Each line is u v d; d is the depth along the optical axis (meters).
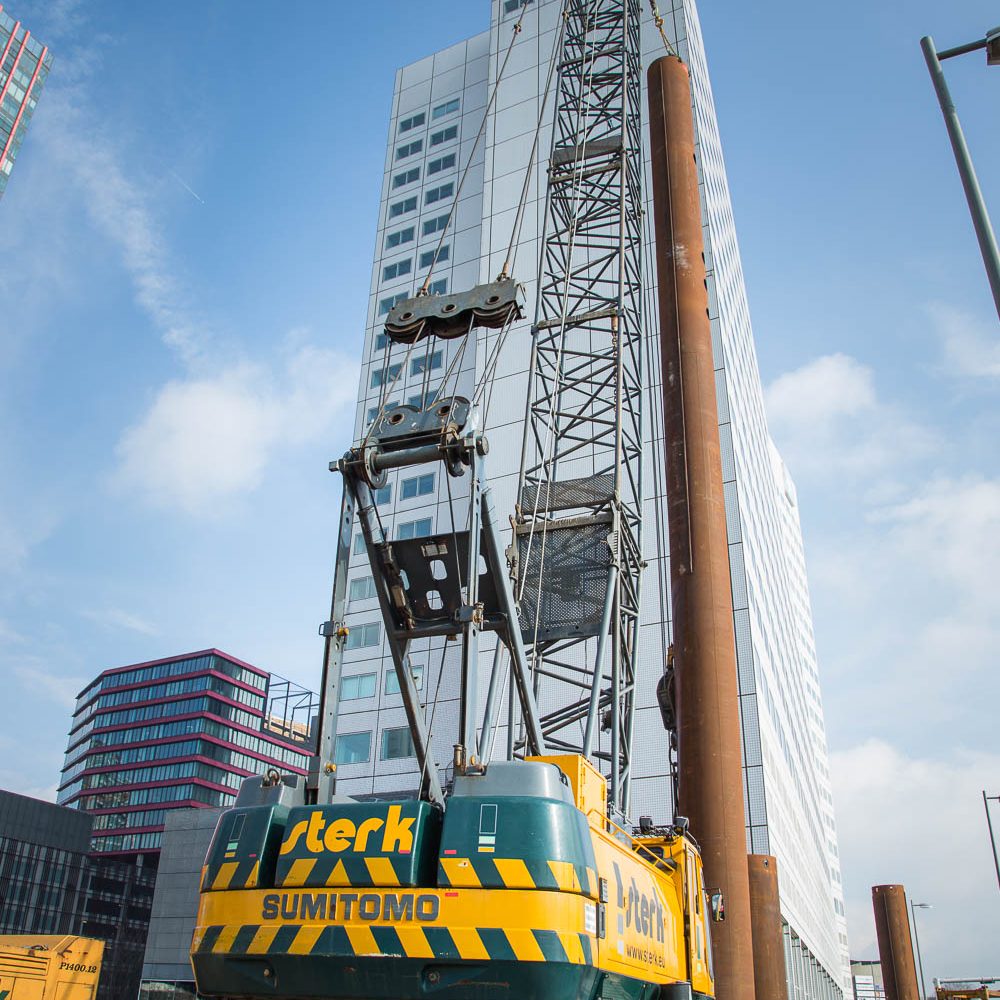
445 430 14.42
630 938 13.34
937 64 16.66
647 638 47.75
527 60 77.25
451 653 56.25
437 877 11.12
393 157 85.50
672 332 30.80
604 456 52.56
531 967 10.48
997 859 57.25
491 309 18.25
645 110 63.69
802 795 77.44
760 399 98.69
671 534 28.23
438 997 10.72
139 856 164.62
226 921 11.70
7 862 120.69
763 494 78.62
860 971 158.12
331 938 11.03
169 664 187.75
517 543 27.70
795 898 54.28
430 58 89.75
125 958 123.50
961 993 50.03
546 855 11.02
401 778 54.72
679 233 32.19
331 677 13.55
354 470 14.91
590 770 13.92
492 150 74.44
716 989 22.55
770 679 56.41
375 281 78.88
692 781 24.70
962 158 15.75
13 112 183.62
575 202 38.31
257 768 183.25
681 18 68.19
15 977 28.11
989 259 14.76
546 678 46.75
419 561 14.53
